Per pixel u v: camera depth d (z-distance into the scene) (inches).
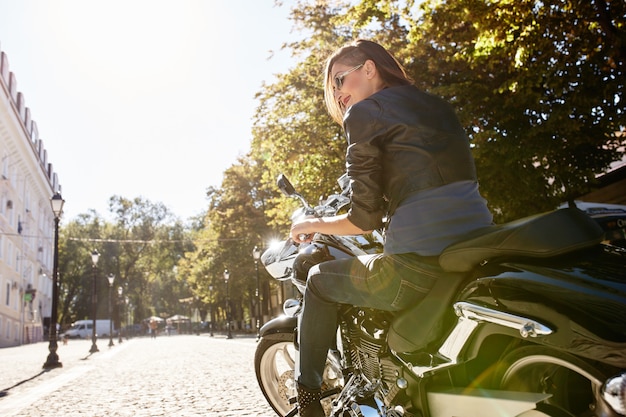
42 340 2364.7
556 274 71.7
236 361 565.3
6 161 1689.2
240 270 1836.9
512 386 79.8
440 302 84.4
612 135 536.4
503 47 443.2
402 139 90.0
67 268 3201.3
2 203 1635.1
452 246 81.6
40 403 291.3
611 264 71.8
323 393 110.4
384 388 98.7
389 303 91.8
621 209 474.9
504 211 599.5
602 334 64.8
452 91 561.6
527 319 71.6
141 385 367.6
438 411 87.9
